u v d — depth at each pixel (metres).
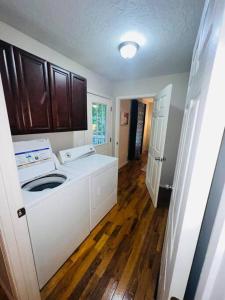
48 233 1.18
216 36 0.31
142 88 2.99
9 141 0.74
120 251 1.55
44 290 1.19
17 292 0.92
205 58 0.45
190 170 0.44
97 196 1.84
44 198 1.11
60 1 1.09
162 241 1.68
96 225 1.90
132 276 1.31
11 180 0.77
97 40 1.63
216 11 0.36
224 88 0.31
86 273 1.32
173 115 2.69
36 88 1.34
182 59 2.02
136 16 1.24
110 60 2.13
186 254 0.45
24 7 1.16
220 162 0.43
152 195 2.52
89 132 2.76
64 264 1.40
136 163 4.79
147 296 1.16
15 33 1.45
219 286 0.32
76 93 1.80
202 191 0.38
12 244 0.83
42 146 1.65
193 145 0.46
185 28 1.36
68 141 2.31
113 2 1.09
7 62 1.12
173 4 1.09
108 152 3.49
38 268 1.13
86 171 1.65
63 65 2.01
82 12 1.21
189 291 0.58
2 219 0.76
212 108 0.33
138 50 1.79
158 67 2.33
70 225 1.42
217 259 0.31
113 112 3.44
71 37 1.58
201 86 0.45
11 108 1.18
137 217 2.09
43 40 1.64
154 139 2.68
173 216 0.82
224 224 0.29
